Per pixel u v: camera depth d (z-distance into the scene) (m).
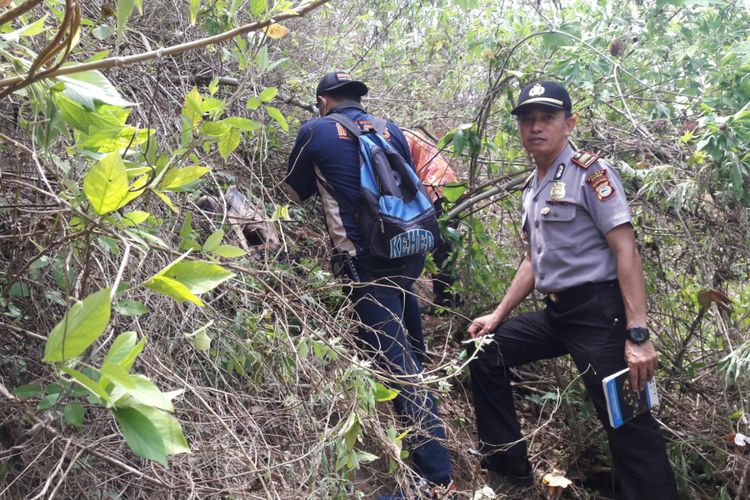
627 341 2.81
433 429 2.72
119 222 1.49
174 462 1.75
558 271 2.93
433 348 3.83
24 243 1.71
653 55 3.60
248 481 1.85
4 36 1.37
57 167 1.80
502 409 3.20
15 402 1.45
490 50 3.69
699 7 3.69
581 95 3.62
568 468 3.42
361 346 2.91
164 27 3.37
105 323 1.00
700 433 3.27
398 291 3.00
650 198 3.35
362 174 2.91
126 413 1.00
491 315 3.29
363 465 2.55
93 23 1.80
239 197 2.95
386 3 4.98
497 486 3.21
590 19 3.79
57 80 1.32
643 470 2.83
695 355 3.59
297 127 3.94
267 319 2.42
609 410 2.77
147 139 1.54
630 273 2.79
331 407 2.07
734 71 3.21
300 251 3.28
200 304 1.20
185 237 1.78
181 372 2.10
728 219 3.21
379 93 4.75
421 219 2.94
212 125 1.67
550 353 3.17
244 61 2.03
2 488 1.52
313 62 4.52
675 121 3.55
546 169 3.02
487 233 4.04
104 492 1.66
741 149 3.03
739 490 3.00
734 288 3.62
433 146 3.79
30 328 1.81
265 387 2.33
